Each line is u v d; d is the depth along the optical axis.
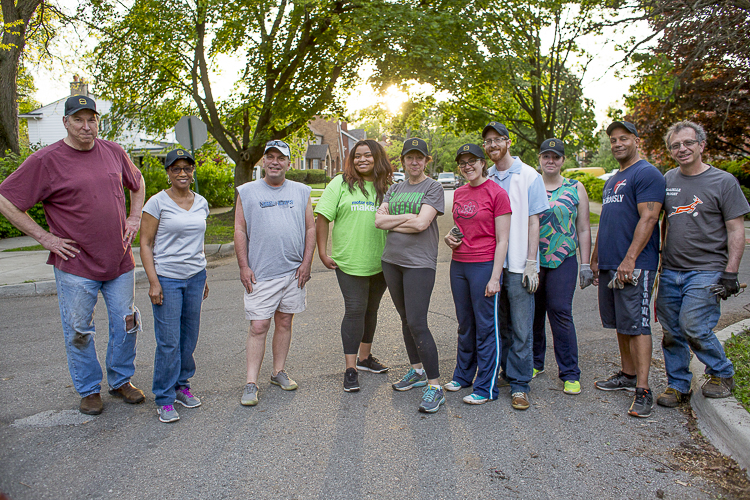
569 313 3.95
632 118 14.99
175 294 3.57
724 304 6.32
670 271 3.64
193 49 16.22
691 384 3.87
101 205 3.53
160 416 3.55
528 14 14.42
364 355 4.45
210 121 17.50
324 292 7.52
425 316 3.72
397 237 3.75
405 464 2.97
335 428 3.42
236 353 4.95
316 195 30.50
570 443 3.20
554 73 15.71
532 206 3.67
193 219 3.66
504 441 3.23
